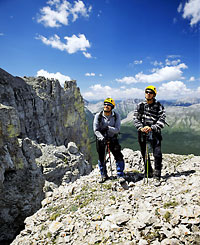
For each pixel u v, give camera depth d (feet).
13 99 144.36
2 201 60.64
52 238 15.05
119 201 17.21
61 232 15.30
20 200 64.03
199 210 12.20
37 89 196.95
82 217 16.44
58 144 210.18
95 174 29.48
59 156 131.95
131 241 11.84
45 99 196.75
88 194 20.79
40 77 217.15
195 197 13.89
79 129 267.80
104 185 21.74
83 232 14.40
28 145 81.92
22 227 62.18
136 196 16.79
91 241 13.16
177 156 32.71
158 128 17.38
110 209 15.94
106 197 18.88
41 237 15.72
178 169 23.09
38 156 119.24
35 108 179.01
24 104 165.78
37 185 73.31
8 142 70.64
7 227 59.77
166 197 15.29
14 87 163.32
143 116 19.07
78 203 19.61
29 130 167.12
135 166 30.27
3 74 163.53
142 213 13.85
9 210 61.26
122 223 13.78
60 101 225.76
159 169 18.58
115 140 20.74
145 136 18.92
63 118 231.30
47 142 181.16
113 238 12.69
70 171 125.80
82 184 24.11
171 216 12.85
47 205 21.72
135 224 13.03
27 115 167.32
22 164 74.49
